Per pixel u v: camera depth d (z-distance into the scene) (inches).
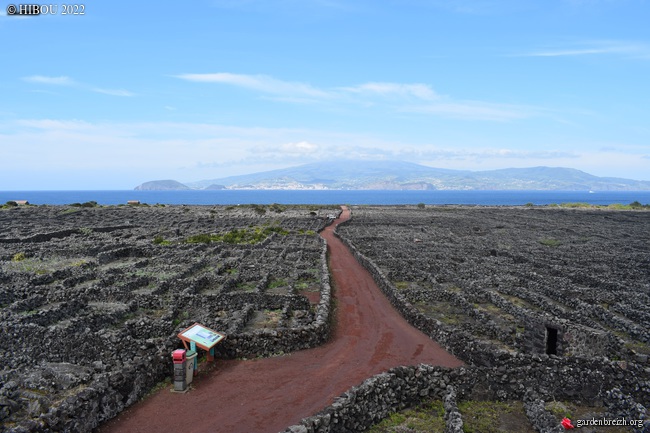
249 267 1561.3
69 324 869.2
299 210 4985.2
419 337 951.6
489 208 5743.1
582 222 3644.2
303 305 1127.6
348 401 578.6
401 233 2839.6
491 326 946.7
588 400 648.4
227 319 984.3
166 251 1835.6
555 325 834.2
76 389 586.2
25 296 1106.1
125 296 1117.1
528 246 2177.7
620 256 1815.9
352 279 1525.6
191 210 4699.8
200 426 571.8
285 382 711.7
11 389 573.0
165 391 665.6
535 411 611.5
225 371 748.0
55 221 3164.4
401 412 642.8
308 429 512.7
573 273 1413.6
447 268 1556.3
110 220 3336.6
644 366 685.9
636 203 5900.6
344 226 3356.3
